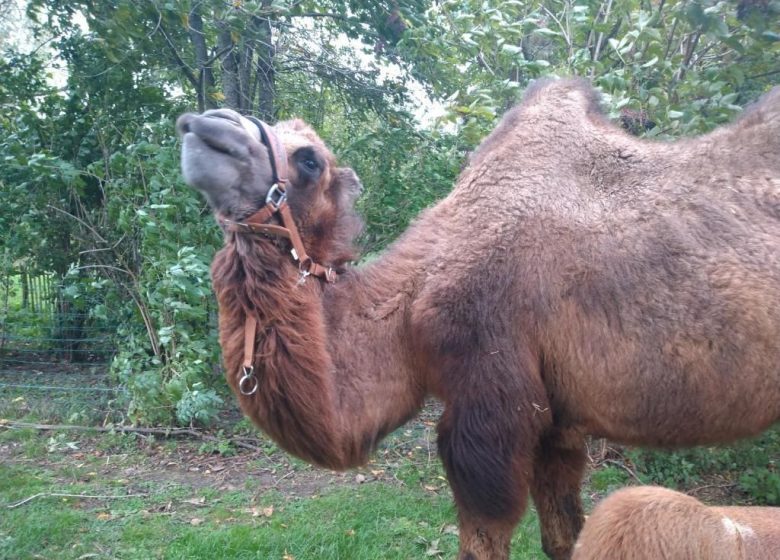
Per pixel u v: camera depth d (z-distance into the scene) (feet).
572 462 11.36
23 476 17.70
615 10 18.61
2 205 24.84
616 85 16.24
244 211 9.44
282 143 9.78
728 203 9.78
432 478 18.22
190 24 24.23
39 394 24.70
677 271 9.50
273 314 9.37
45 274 28.30
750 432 9.80
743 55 16.62
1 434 21.04
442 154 23.25
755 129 10.28
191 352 20.45
